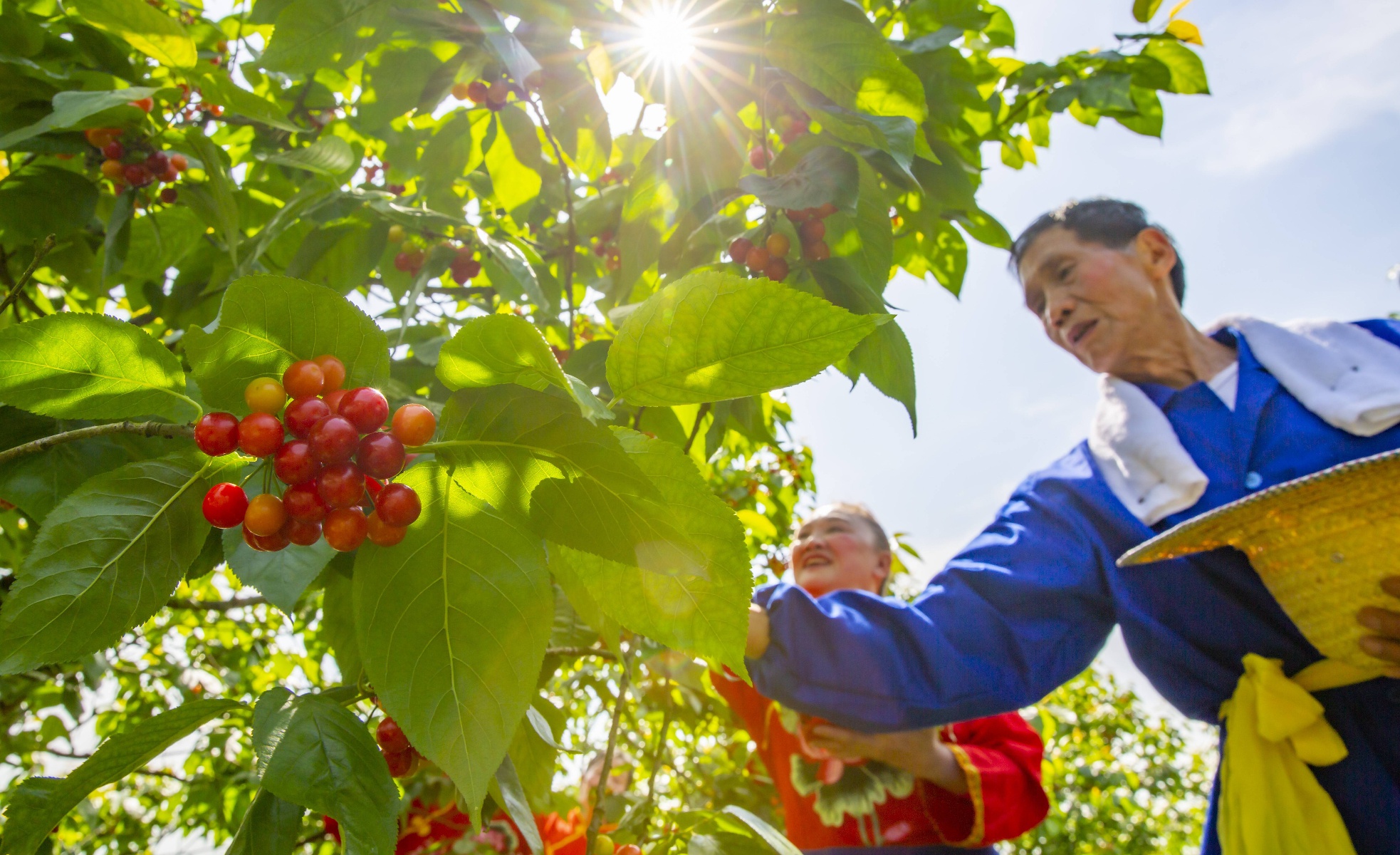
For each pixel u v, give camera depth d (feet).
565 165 5.76
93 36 5.70
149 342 2.28
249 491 2.51
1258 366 6.12
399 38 5.60
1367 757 5.01
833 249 5.19
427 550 2.32
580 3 4.87
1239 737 5.36
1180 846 32.89
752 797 12.21
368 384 2.38
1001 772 8.14
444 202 6.97
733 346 2.13
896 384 4.57
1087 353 6.86
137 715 12.55
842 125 4.56
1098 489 6.03
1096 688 30.58
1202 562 5.51
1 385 2.23
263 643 13.64
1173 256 6.80
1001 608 5.58
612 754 3.66
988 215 6.97
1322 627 4.80
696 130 5.40
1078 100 7.86
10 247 6.25
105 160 5.74
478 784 2.12
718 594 2.37
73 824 12.81
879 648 5.16
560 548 2.52
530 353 2.17
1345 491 4.34
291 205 5.51
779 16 4.70
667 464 2.22
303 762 2.29
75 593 2.22
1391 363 5.70
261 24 5.59
